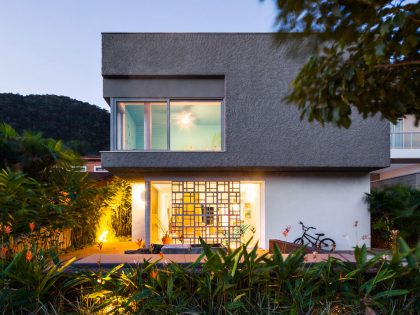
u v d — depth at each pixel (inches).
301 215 356.2
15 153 284.0
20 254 95.5
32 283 93.0
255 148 320.5
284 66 322.3
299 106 123.6
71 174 298.5
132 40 322.7
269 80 322.7
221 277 88.6
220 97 332.2
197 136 336.8
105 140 1380.4
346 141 323.0
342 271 91.6
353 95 112.1
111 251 327.0
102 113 1450.5
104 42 321.7
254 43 324.2
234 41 324.2
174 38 323.6
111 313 91.4
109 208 423.8
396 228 327.6
